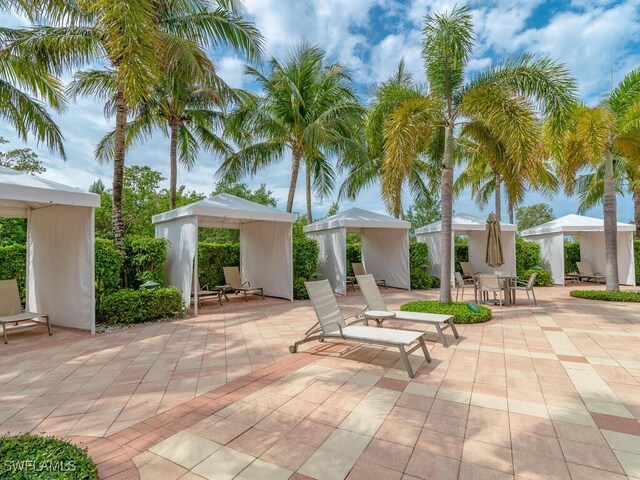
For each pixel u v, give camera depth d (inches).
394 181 289.4
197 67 286.2
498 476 83.1
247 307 349.7
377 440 99.6
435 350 188.5
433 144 352.2
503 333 224.5
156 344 208.7
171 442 100.0
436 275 547.8
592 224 523.2
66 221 259.1
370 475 84.1
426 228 564.1
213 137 539.8
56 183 245.9
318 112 498.0
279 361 173.6
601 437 99.7
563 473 83.9
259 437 102.0
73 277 254.2
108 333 240.2
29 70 280.4
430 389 135.6
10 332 245.8
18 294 253.1
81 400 129.9
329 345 203.0
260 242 439.2
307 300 397.7
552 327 240.4
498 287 326.6
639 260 522.6
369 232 566.3
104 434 105.2
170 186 473.1
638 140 358.9
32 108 301.3
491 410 117.3
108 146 487.2
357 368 161.3
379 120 322.0
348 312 315.6
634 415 112.9
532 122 263.6
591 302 354.9
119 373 159.0
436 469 86.0
